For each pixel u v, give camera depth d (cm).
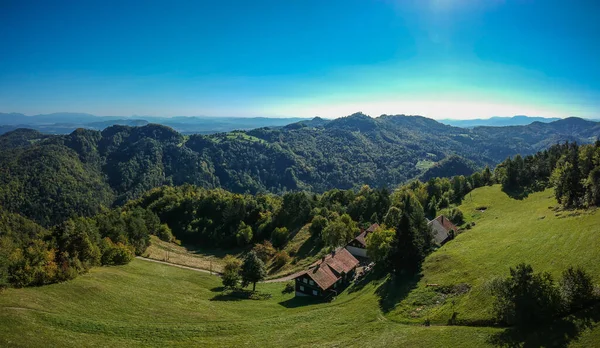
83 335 4572
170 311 5822
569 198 7800
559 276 4397
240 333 5028
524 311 3759
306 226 12800
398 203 12250
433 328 4394
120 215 12875
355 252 9519
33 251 6462
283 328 5178
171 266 9606
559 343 3384
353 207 13462
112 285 6675
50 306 5238
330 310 5819
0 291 5334
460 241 7325
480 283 4962
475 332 4038
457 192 13662
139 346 4531
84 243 7488
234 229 14138
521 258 5325
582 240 5144
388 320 4953
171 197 17475
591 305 3644
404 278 6081
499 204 11000
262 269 7725
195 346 4612
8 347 3900
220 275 9244
